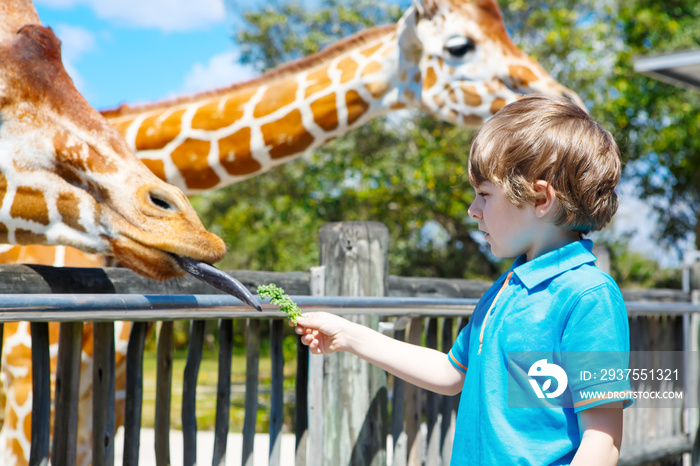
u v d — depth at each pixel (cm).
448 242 1291
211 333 1714
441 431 241
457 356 152
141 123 329
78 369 158
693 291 389
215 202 1284
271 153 341
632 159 1128
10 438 232
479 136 136
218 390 183
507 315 133
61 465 156
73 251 249
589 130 131
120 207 171
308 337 160
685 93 1047
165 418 175
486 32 359
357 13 1202
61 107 176
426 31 356
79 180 174
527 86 357
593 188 129
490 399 132
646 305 277
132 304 140
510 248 136
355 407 210
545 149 127
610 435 122
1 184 169
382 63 356
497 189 134
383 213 1143
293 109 341
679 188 1212
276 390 195
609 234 1305
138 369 167
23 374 231
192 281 186
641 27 1056
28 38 176
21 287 145
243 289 156
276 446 194
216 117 332
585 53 1052
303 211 1157
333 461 209
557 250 132
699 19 1067
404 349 156
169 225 168
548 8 1148
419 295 247
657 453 316
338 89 350
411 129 1133
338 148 1070
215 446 182
